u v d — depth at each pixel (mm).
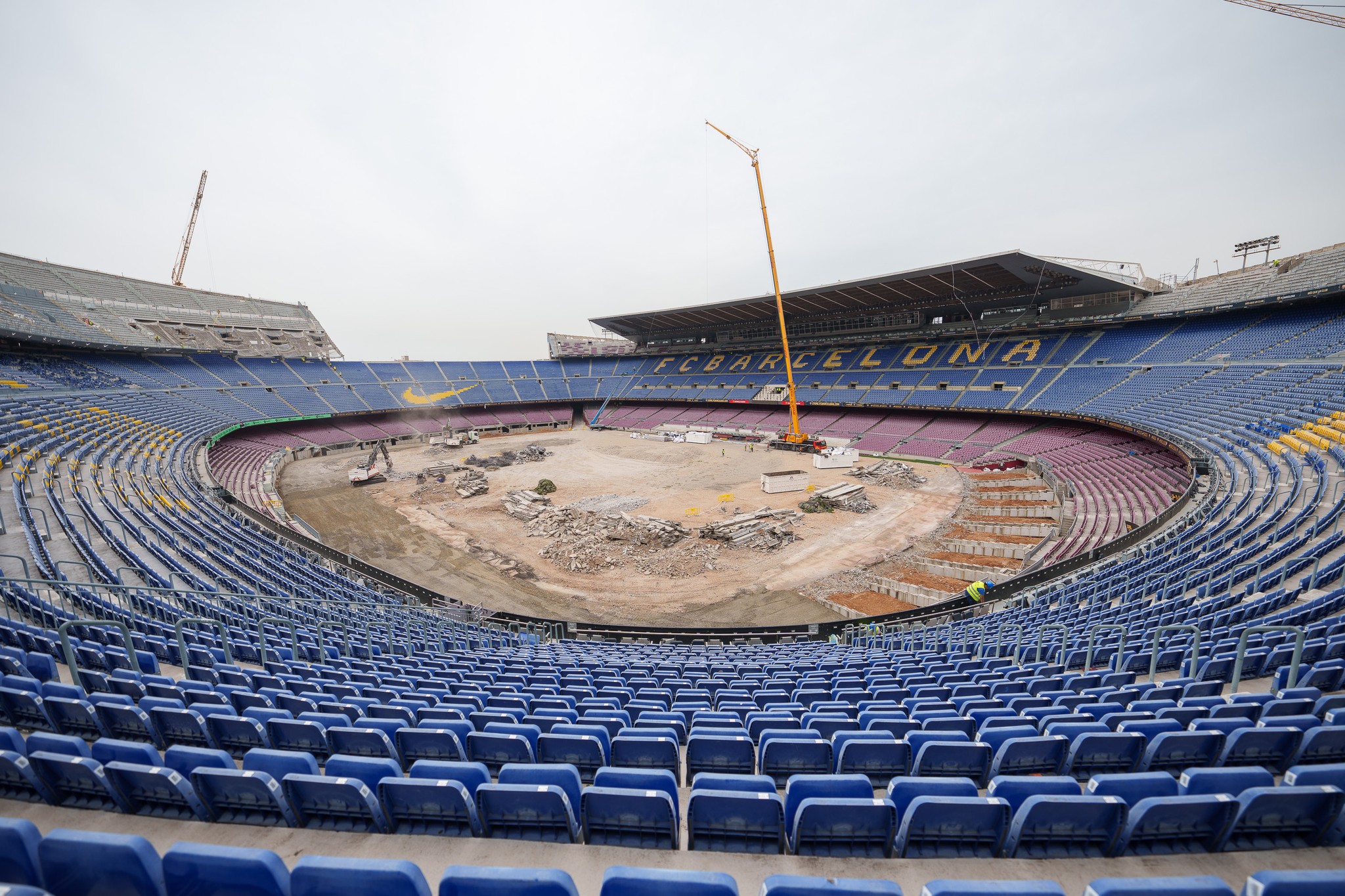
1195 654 9328
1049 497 37656
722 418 79062
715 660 15586
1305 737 5734
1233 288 46094
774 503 39812
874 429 62906
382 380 86312
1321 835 4355
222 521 27984
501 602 25250
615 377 101375
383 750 6293
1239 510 21438
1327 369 32969
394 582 24750
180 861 3328
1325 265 39656
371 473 50750
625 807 4602
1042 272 50875
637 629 21500
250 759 5230
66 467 28234
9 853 3373
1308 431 26781
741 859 4535
